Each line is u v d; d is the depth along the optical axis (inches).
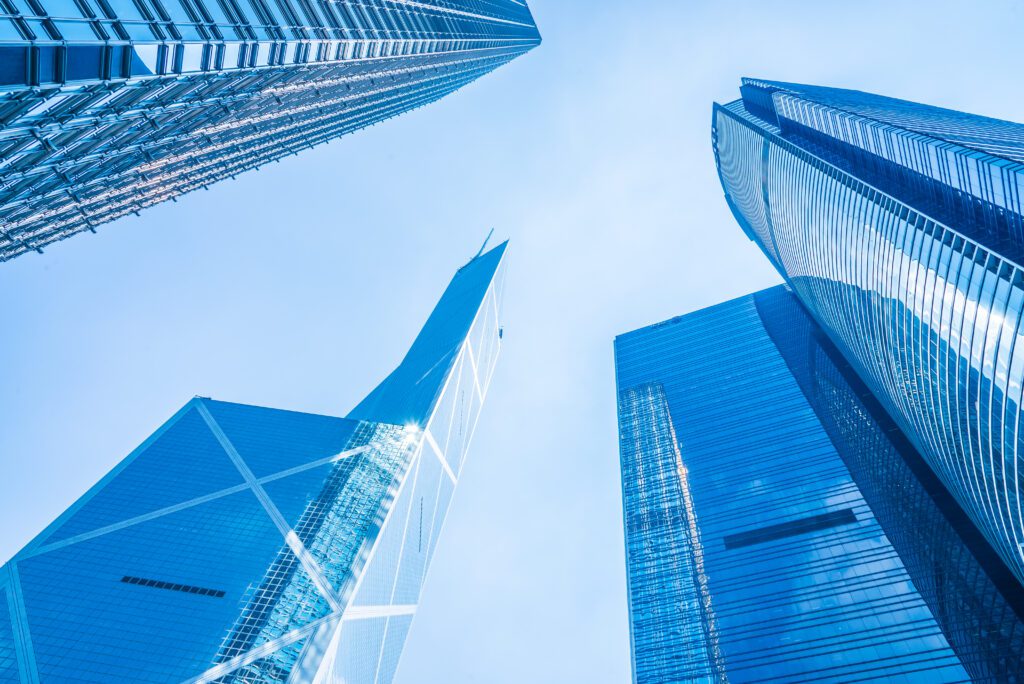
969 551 3398.1
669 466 5393.7
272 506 5206.7
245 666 3727.9
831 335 5433.1
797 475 4591.5
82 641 3809.1
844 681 2834.6
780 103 5068.9
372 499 5556.1
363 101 3203.7
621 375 7421.3
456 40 3563.0
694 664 3353.8
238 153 2876.5
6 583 4239.7
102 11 930.1
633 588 4195.4
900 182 3235.7
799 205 4648.1
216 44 1229.7
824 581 3518.7
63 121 1096.8
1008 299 2126.0
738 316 7657.5
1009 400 2203.5
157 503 5118.1
